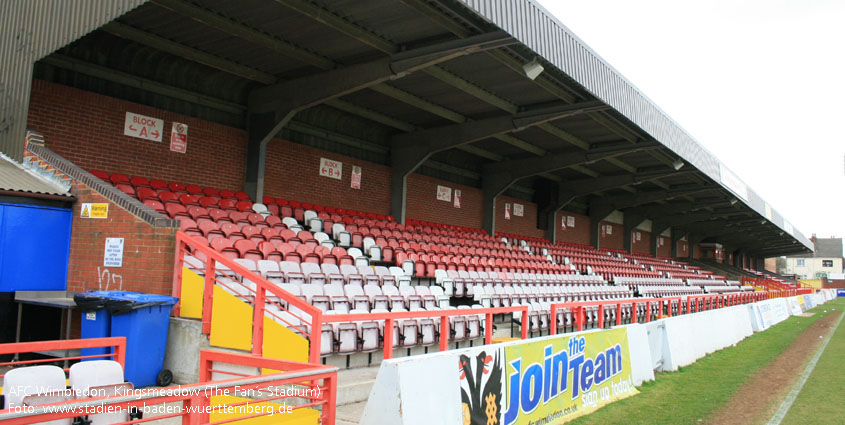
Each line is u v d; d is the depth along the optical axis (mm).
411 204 20719
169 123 13453
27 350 4664
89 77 12195
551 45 11719
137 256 8188
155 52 12977
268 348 6820
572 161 21750
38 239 8711
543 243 26750
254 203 14219
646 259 36312
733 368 11555
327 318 6059
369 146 18891
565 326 14406
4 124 10148
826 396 8812
